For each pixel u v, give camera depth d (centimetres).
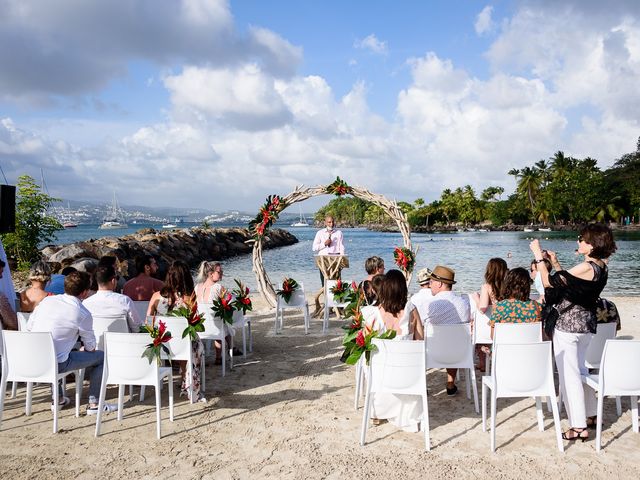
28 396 468
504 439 405
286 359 673
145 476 349
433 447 391
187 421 452
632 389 385
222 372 598
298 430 429
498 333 442
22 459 375
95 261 1405
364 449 389
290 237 5684
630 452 377
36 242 1616
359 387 484
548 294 411
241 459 374
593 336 442
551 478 339
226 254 3559
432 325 461
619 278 1720
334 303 839
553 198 7981
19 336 424
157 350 408
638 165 7669
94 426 441
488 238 5712
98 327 510
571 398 394
